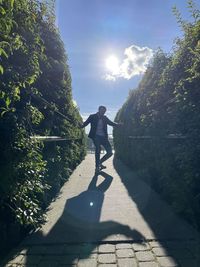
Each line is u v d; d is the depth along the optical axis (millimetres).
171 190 6004
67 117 9508
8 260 3969
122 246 4363
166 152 6281
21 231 4738
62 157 8484
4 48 3398
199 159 4410
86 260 3941
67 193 7863
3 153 3695
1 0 2928
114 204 6660
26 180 4098
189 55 5363
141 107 9828
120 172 12055
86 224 5312
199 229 4832
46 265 3816
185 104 4848
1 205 3963
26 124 4348
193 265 3717
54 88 7633
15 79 3721
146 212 5984
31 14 4312
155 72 8156
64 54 8445
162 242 4465
